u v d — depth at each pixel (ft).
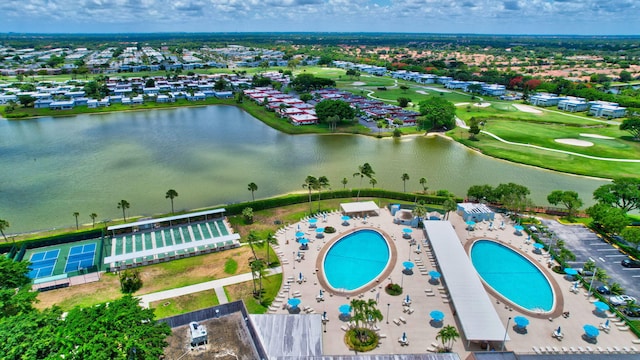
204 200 447.01
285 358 194.90
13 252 330.54
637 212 423.23
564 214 408.05
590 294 282.77
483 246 354.33
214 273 309.22
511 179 517.14
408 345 238.68
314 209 418.31
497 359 197.67
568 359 214.90
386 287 291.99
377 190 449.48
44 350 169.48
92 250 342.03
